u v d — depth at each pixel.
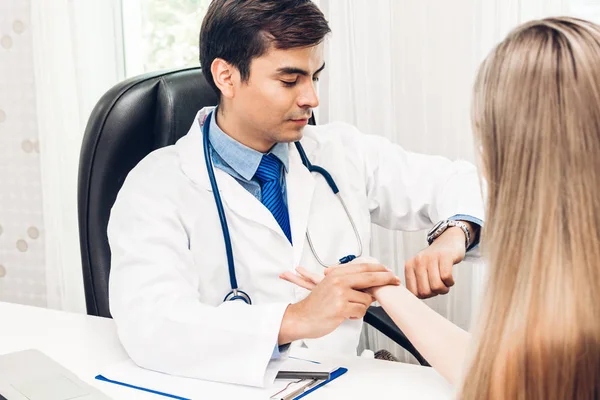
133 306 1.18
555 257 0.59
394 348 1.94
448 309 1.89
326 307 1.09
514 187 0.62
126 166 1.45
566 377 0.57
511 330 0.61
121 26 2.23
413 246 1.92
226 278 1.35
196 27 2.24
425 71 1.83
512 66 0.64
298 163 1.46
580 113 0.60
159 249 1.24
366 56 1.84
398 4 1.81
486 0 1.73
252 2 1.21
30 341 1.26
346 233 1.49
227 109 1.34
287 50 1.21
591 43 0.61
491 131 0.65
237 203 1.34
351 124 1.89
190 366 1.11
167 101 1.47
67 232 2.27
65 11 2.16
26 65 2.25
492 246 0.64
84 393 1.04
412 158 1.65
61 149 2.22
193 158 1.36
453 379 0.98
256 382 1.07
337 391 1.05
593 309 0.57
